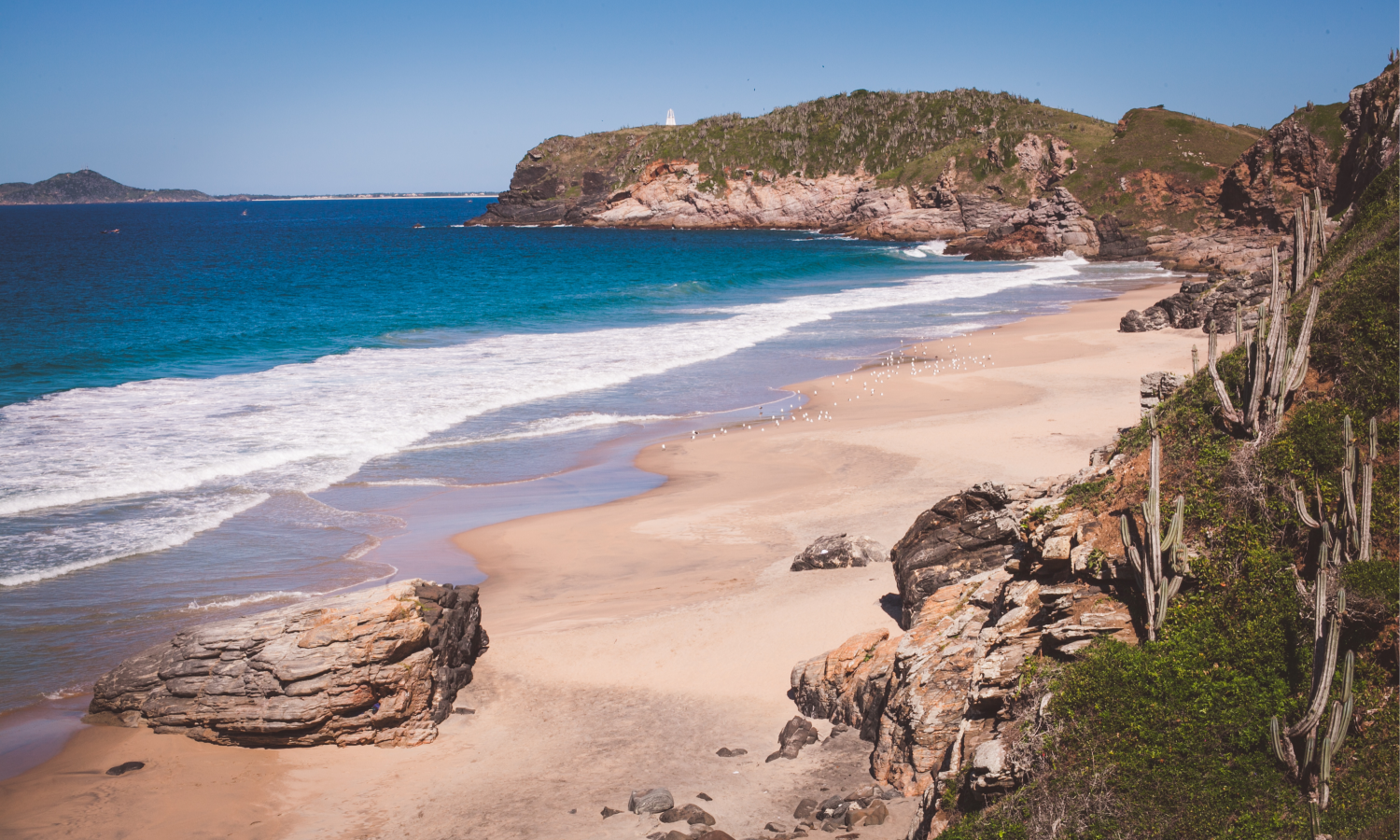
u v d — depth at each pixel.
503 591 21.58
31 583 20.94
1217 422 12.73
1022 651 11.55
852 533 23.39
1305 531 10.65
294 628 15.77
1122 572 11.26
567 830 12.23
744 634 18.47
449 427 35.31
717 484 28.91
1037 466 27.70
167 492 27.36
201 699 15.27
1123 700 9.73
